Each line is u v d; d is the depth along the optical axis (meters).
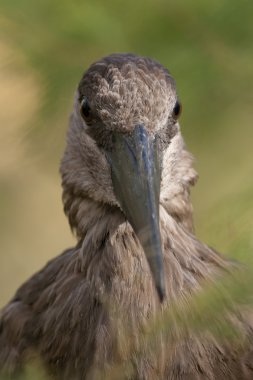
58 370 11.71
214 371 11.34
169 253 11.68
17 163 15.17
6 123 14.12
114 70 11.59
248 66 11.93
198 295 10.92
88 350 11.49
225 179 12.55
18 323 12.11
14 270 16.86
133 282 11.49
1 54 12.47
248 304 11.59
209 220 10.73
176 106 11.69
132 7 11.95
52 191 17.30
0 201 16.22
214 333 11.27
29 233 17.00
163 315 11.17
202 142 12.39
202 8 11.80
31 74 12.59
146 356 11.26
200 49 11.98
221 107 12.15
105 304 11.51
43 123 12.84
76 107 12.05
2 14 12.07
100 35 12.02
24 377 11.74
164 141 11.55
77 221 12.05
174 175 11.78
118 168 11.41
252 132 12.44
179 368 11.27
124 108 11.46
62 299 11.85
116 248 11.64
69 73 12.32
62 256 12.51
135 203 11.19
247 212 10.62
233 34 11.84
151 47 12.02
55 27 12.03
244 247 10.55
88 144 11.79
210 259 11.81
